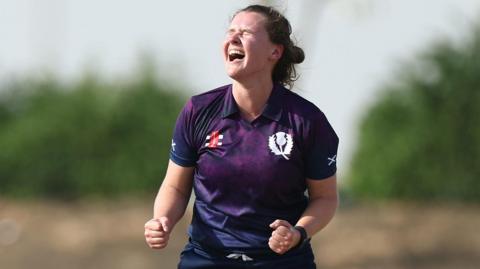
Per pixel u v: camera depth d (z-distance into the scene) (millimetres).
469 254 45500
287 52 16625
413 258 45000
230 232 16391
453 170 57500
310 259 16750
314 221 16281
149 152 58312
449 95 57594
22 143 58375
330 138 16281
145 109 58938
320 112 16250
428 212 53875
